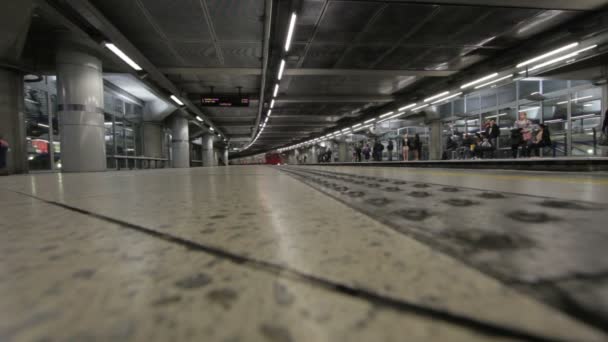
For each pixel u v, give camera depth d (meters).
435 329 0.34
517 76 14.55
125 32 10.48
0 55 10.58
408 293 0.43
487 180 3.26
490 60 13.59
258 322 0.36
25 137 12.02
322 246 0.70
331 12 9.61
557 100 16.72
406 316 0.37
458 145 22.38
